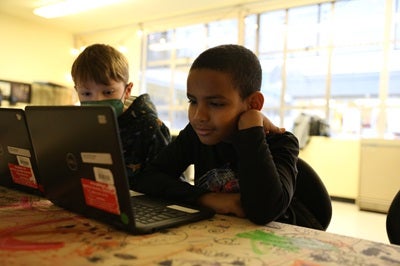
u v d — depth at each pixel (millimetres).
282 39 5445
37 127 656
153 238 534
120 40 6676
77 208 650
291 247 515
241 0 5117
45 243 497
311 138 4594
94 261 434
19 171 839
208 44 5961
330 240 554
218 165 967
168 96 6598
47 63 6598
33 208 711
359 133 4961
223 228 610
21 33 6156
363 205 3916
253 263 446
